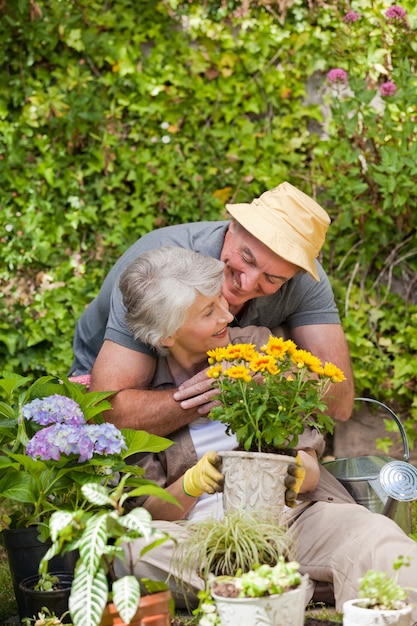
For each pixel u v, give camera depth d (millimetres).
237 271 3273
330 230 5062
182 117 5070
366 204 4969
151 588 2391
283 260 3205
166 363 3264
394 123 4891
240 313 3488
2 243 5016
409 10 5043
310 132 5156
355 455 5094
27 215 5035
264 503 2627
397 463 3488
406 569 2713
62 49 5031
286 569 2223
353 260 5090
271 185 5047
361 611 2176
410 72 4887
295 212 3254
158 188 5047
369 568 2777
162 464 3172
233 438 3170
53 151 5031
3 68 5008
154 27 5035
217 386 2785
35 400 2986
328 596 2990
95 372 3277
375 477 3484
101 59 5027
